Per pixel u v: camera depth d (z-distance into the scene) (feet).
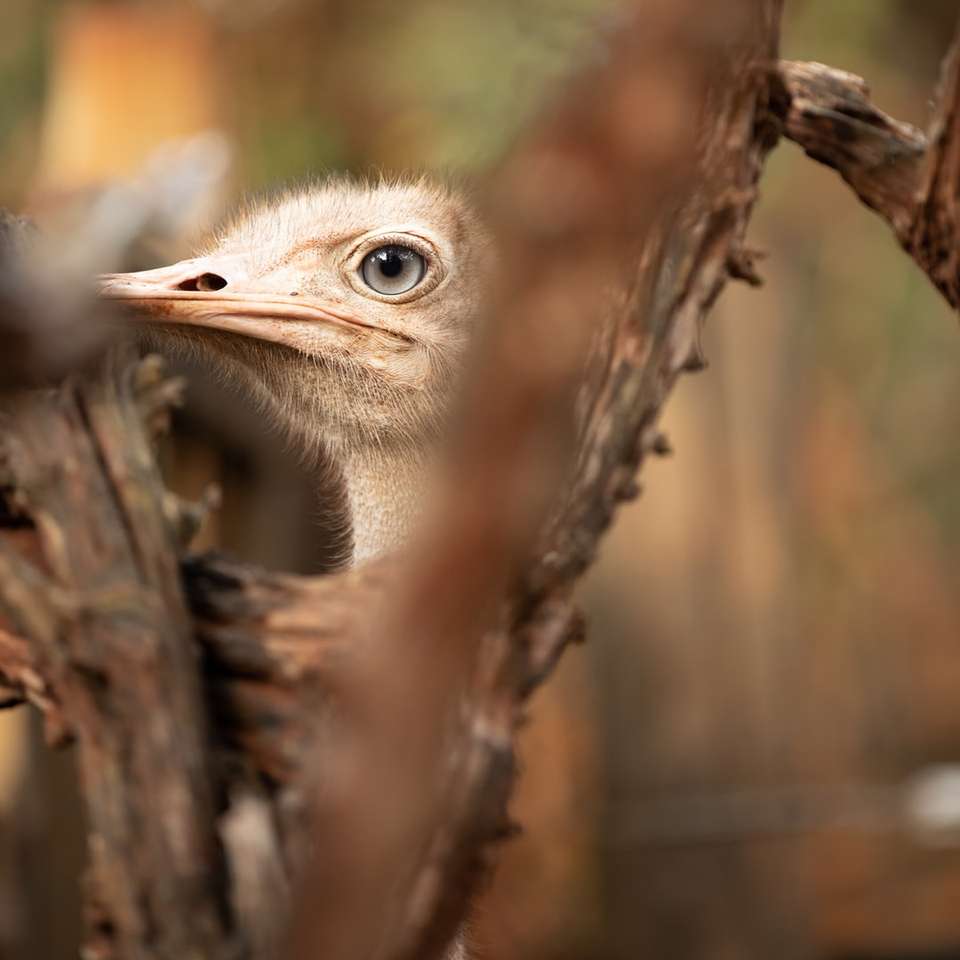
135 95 12.28
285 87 13.19
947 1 14.21
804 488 15.39
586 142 4.54
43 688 7.63
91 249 6.18
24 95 14.84
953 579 17.54
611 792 14.11
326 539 11.91
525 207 4.60
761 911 14.02
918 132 8.98
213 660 7.91
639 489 7.93
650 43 4.49
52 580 7.74
